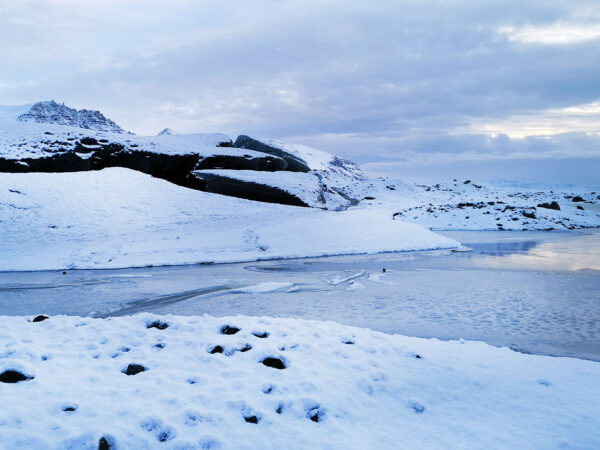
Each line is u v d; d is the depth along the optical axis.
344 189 80.19
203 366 6.32
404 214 49.62
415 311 10.35
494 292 12.66
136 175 35.47
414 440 4.54
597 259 20.31
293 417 4.99
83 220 26.36
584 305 10.89
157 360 6.46
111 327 8.04
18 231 23.59
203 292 13.11
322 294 12.62
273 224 27.98
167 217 29.00
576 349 7.52
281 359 6.61
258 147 58.25
